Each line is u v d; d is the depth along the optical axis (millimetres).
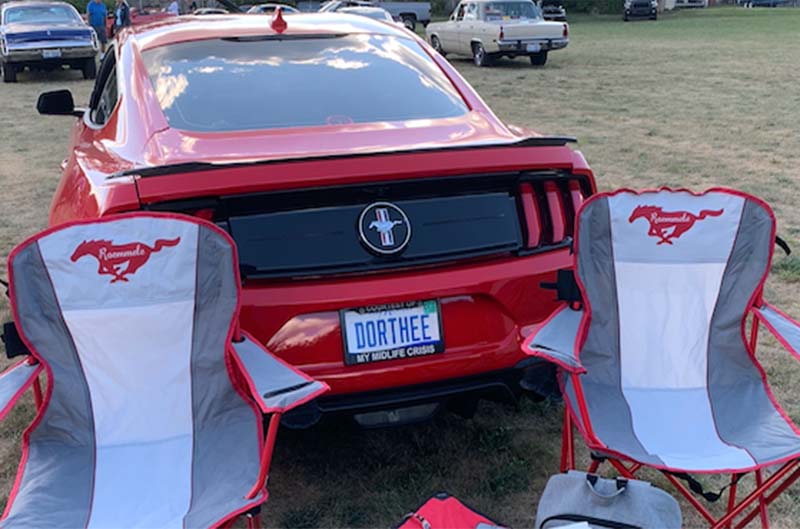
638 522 2344
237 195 2768
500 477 3252
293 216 2846
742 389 2963
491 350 2996
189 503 2381
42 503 2375
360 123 3375
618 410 2854
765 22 33500
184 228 2691
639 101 13133
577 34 29547
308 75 3654
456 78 3896
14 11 17500
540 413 3750
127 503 2400
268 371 2529
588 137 10031
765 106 12234
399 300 2879
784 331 2781
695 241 3021
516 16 18812
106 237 2660
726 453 2641
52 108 4660
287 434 3541
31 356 2615
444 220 2984
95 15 20562
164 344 2711
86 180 3172
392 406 2918
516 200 3113
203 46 3820
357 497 3164
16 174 8688
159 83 3562
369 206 2896
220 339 2709
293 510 3092
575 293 2988
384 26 4285
